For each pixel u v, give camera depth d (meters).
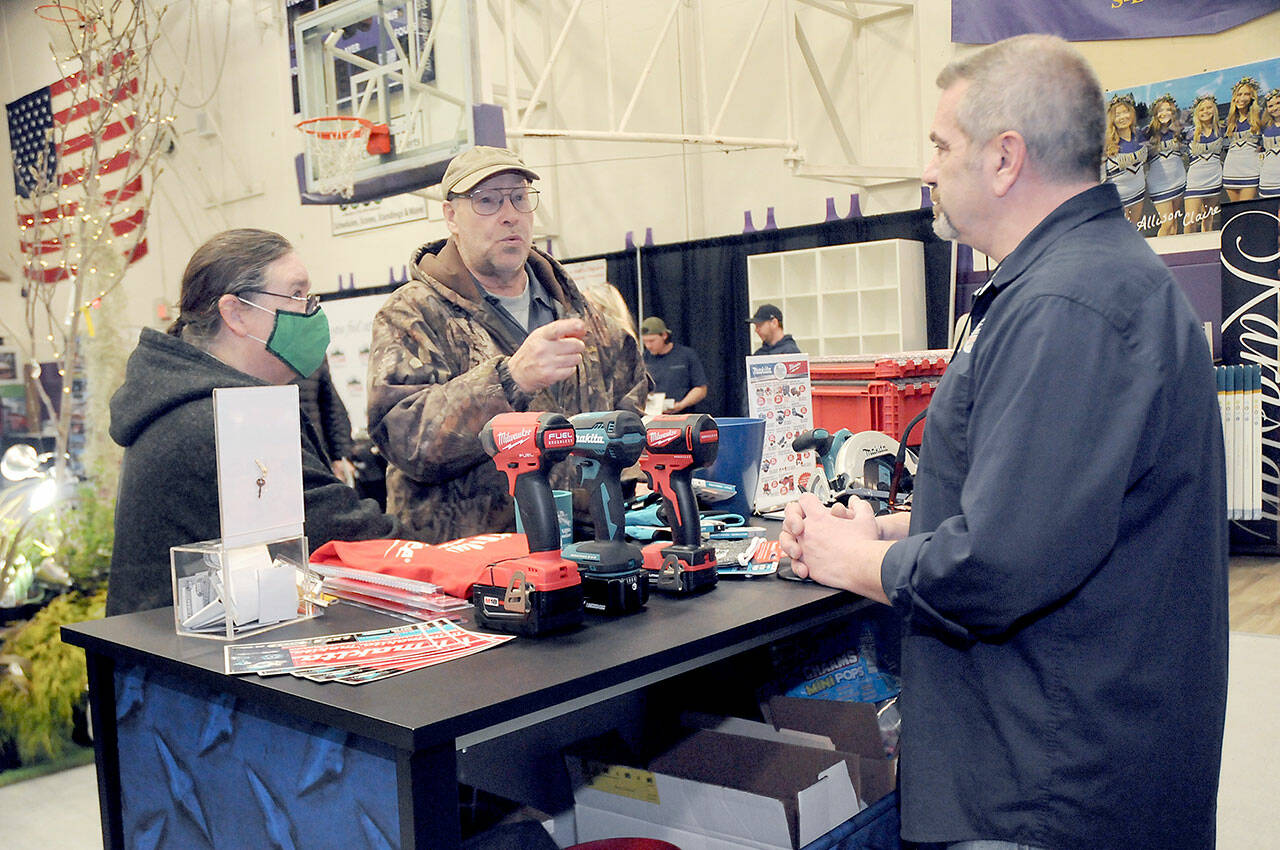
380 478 2.82
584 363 2.10
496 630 1.11
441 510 1.86
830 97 6.19
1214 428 1.08
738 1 6.45
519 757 1.50
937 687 1.14
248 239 1.72
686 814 1.32
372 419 1.79
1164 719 1.04
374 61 4.25
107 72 4.11
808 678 1.61
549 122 6.46
